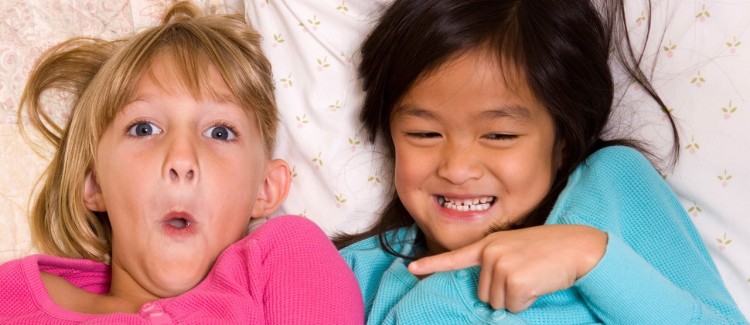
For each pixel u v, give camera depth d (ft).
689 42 3.11
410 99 2.85
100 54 3.26
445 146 2.87
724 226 3.10
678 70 3.13
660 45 3.16
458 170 2.80
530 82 2.77
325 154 3.44
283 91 3.47
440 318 2.77
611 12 3.19
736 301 3.09
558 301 2.77
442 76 2.75
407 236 3.35
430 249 3.29
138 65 2.90
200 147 2.86
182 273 2.81
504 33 2.74
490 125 2.78
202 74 2.90
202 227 2.82
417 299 2.83
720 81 3.05
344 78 3.42
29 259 2.78
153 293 2.89
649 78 3.19
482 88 2.73
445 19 2.77
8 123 3.45
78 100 3.15
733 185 3.07
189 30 3.05
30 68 3.45
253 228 3.19
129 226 2.81
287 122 3.48
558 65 2.83
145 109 2.85
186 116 2.87
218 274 2.76
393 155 3.38
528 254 2.53
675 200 3.05
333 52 3.41
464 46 2.73
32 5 3.45
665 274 2.88
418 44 2.80
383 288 3.08
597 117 3.05
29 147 3.48
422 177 2.94
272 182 3.26
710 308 2.69
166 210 2.77
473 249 2.61
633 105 3.23
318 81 3.43
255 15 3.54
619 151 3.07
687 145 3.13
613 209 2.90
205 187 2.81
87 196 3.05
